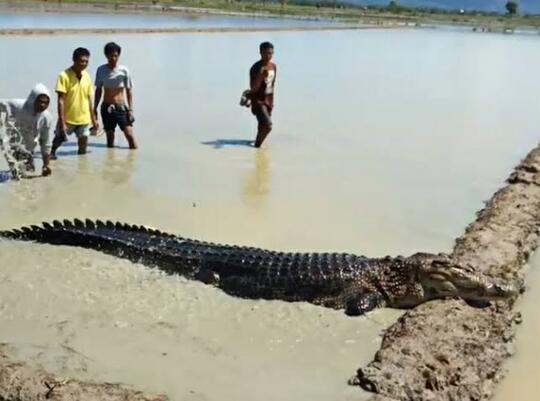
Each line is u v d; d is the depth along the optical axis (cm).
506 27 7806
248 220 1138
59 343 885
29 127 1227
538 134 1689
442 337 891
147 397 778
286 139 1522
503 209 1183
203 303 948
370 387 821
